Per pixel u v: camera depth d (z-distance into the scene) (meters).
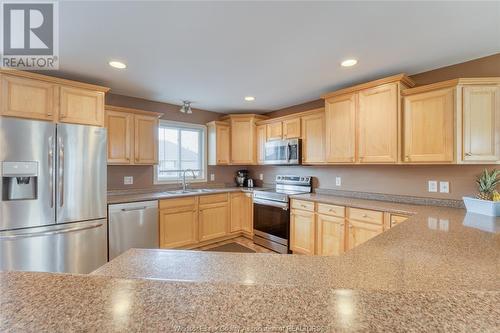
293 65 2.35
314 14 1.55
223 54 2.12
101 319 0.46
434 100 2.19
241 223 4.09
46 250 2.17
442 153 2.14
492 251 1.17
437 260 1.06
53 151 2.21
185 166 4.18
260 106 4.07
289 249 3.31
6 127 1.99
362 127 2.65
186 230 3.40
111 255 2.67
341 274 0.93
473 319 0.46
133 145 3.19
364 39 1.87
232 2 1.43
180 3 1.44
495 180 2.04
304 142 3.46
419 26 1.69
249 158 4.21
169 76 2.65
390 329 0.44
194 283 0.61
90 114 2.54
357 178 3.12
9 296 0.54
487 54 2.11
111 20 1.61
